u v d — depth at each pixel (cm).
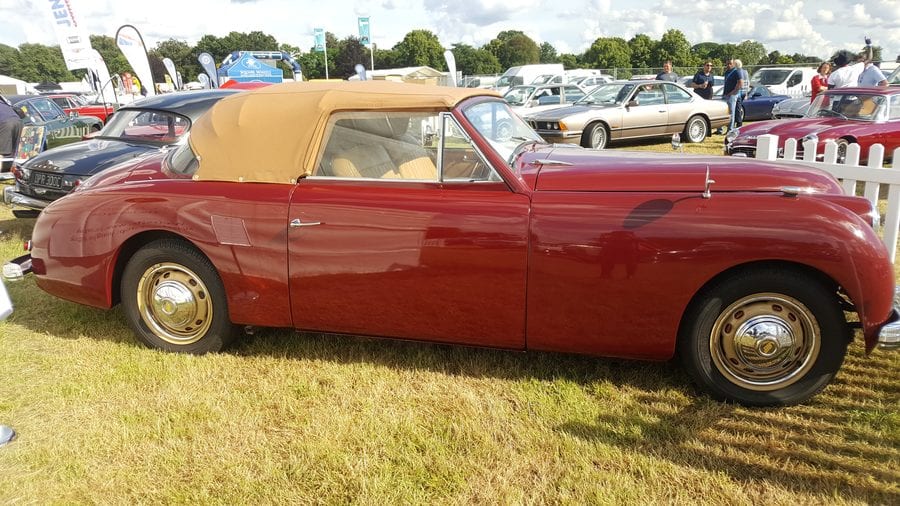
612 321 304
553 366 355
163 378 350
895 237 483
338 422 301
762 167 315
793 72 2077
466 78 4038
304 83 379
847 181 504
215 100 715
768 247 278
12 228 742
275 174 343
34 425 307
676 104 1320
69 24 1277
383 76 3325
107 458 280
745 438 283
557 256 299
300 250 333
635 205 296
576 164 331
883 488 249
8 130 828
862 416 296
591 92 1377
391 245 319
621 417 302
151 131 699
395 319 333
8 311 276
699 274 287
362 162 337
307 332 384
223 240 343
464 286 315
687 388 328
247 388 339
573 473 261
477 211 309
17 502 253
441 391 332
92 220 368
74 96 1905
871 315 281
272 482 261
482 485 257
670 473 261
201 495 253
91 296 380
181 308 367
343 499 250
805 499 244
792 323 291
